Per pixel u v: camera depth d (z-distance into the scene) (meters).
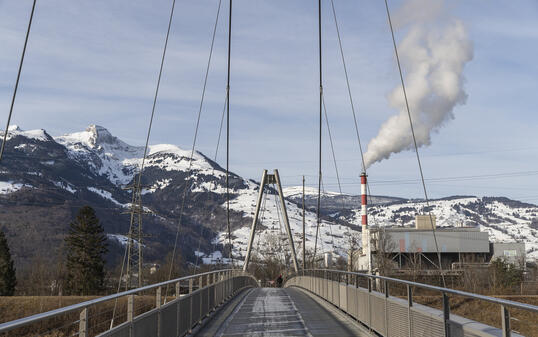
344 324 17.41
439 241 117.50
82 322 6.93
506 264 82.06
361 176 102.25
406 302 11.53
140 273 60.25
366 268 91.25
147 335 10.21
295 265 80.44
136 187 62.50
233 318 19.44
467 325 7.86
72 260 86.12
